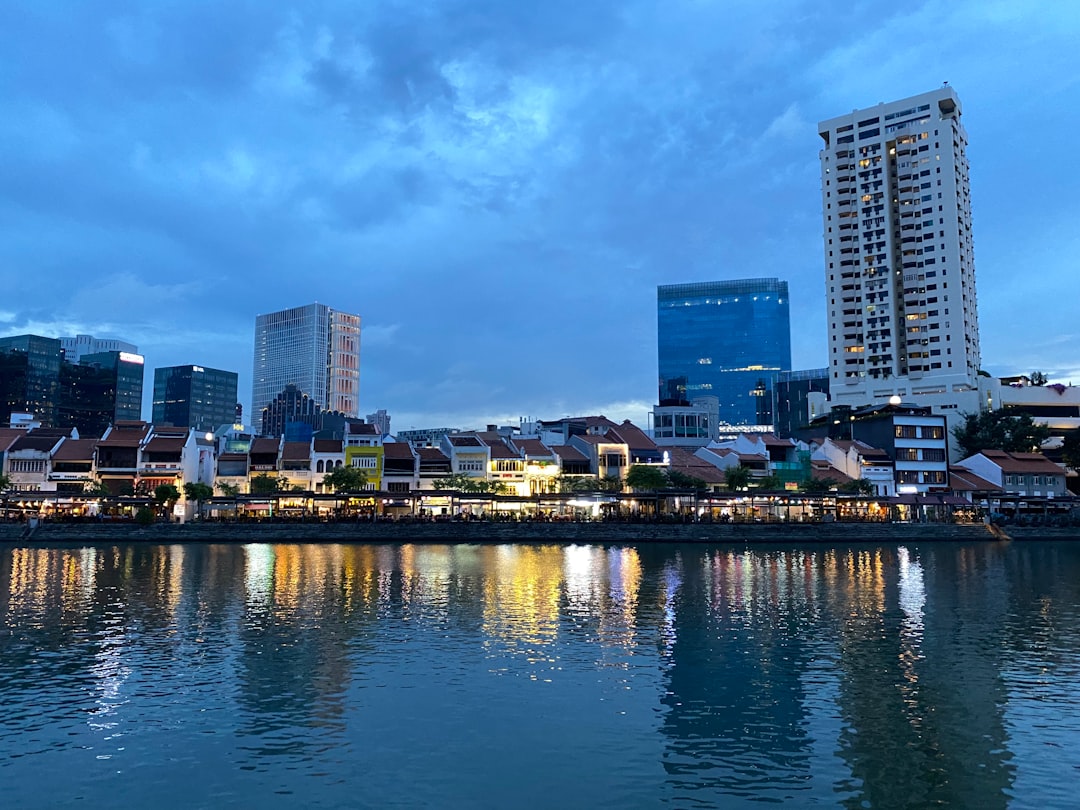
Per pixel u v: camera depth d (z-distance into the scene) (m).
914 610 44.69
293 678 29.19
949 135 174.25
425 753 22.03
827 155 189.25
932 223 174.88
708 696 27.34
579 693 27.55
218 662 31.52
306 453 113.00
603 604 45.69
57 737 23.09
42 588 50.91
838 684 29.00
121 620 40.03
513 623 39.78
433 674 29.86
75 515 90.62
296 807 18.75
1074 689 28.50
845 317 184.00
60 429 113.12
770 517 102.69
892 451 128.38
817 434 157.62
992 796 19.56
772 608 44.97
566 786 19.97
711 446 138.38
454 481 109.94
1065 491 132.50
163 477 103.00
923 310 174.25
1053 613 44.00
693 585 54.44
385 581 54.94
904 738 23.44
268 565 65.12
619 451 123.44
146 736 23.22
